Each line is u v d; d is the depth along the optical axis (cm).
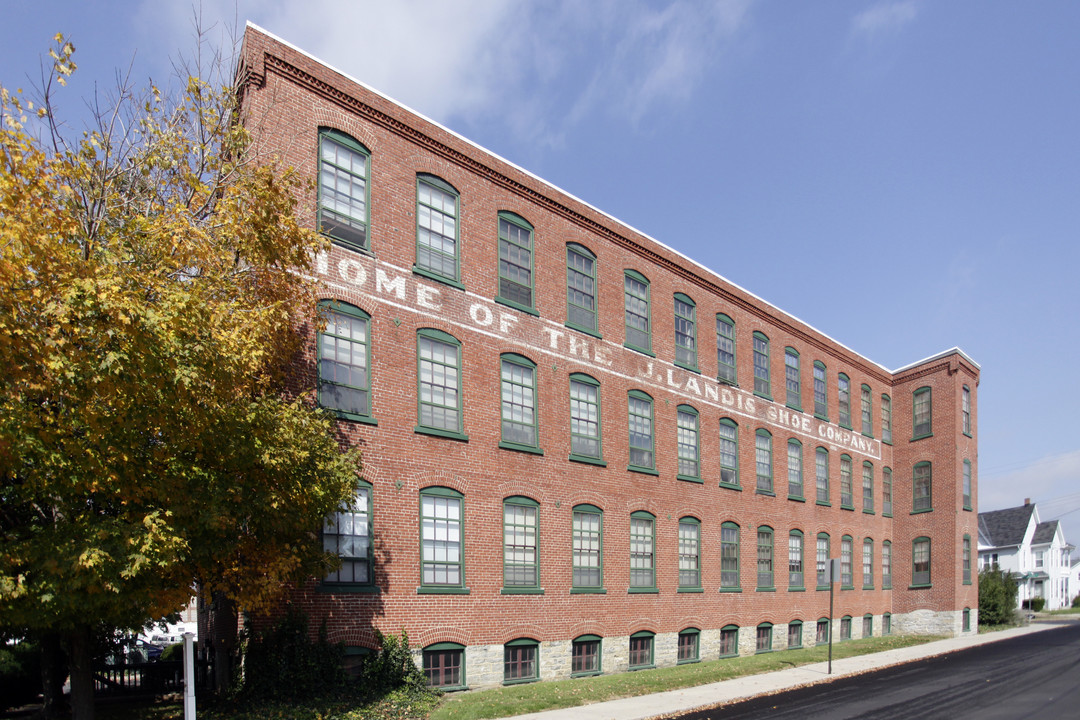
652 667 2305
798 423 3259
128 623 1159
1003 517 8281
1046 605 7812
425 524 1764
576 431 2206
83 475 923
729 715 1492
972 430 4034
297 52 1673
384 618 1642
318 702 1433
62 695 1492
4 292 824
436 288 1886
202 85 1225
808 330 3403
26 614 912
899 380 4081
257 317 1104
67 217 934
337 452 1297
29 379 866
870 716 1479
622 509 2306
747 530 2844
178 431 974
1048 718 1452
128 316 873
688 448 2633
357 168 1772
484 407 1944
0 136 875
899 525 3938
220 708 1381
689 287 2759
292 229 1162
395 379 1756
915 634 3709
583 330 2277
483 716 1457
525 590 1950
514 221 2133
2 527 1070
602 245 2409
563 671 2020
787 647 2966
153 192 1152
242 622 1484
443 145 1955
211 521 996
